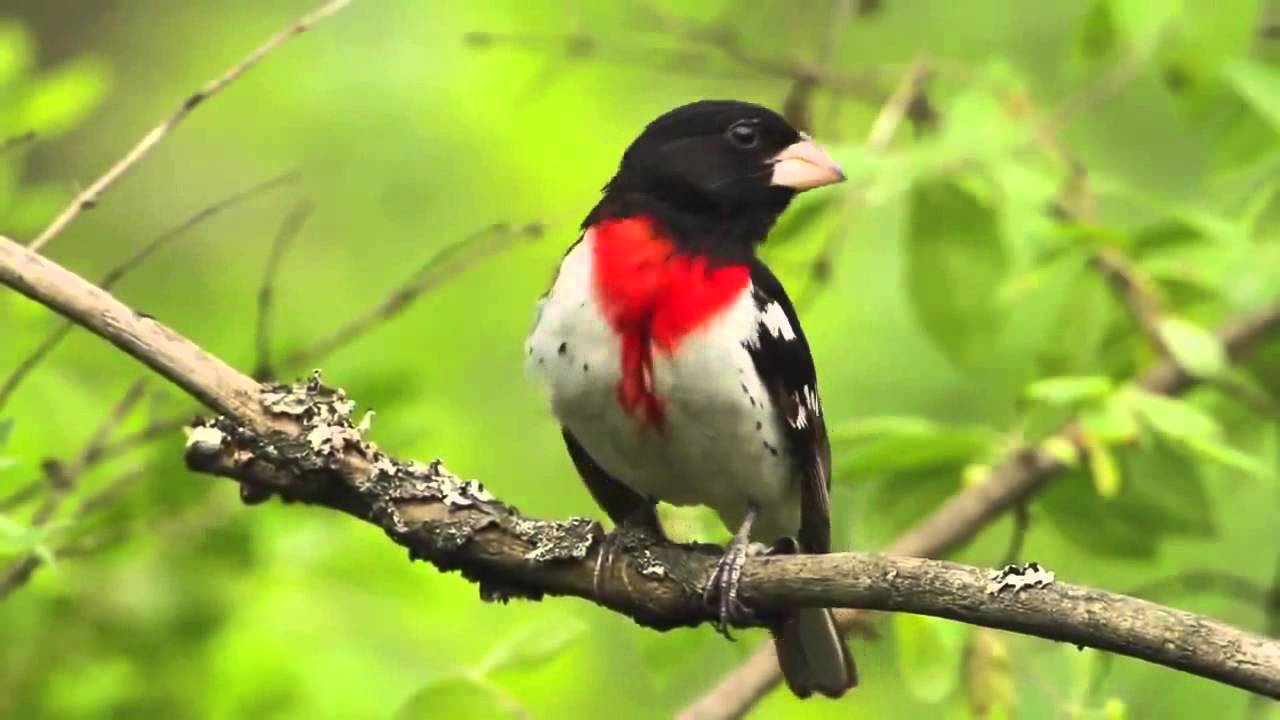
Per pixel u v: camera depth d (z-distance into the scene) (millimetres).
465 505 6941
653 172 8227
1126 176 12875
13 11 16234
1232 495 11609
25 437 9336
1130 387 9164
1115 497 9703
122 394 9969
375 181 14219
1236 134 10359
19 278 6492
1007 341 10977
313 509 9945
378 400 9719
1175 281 9867
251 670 9859
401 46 13922
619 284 7695
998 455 9094
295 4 15008
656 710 11516
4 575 9125
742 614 6805
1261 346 10883
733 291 7777
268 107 14578
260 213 14562
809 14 12266
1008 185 9305
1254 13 9914
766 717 11789
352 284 14016
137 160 7035
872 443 9227
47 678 9633
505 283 13891
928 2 13273
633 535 7098
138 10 16281
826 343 12891
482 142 13930
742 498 8195
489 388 13523
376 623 10625
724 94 13883
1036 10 13172
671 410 7727
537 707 10875
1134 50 10031
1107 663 7895
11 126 10102
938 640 7938
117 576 9617
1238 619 12453
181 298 14336
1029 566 6020
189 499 9477
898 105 9945
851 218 10297
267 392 6867
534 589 7035
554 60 13258
